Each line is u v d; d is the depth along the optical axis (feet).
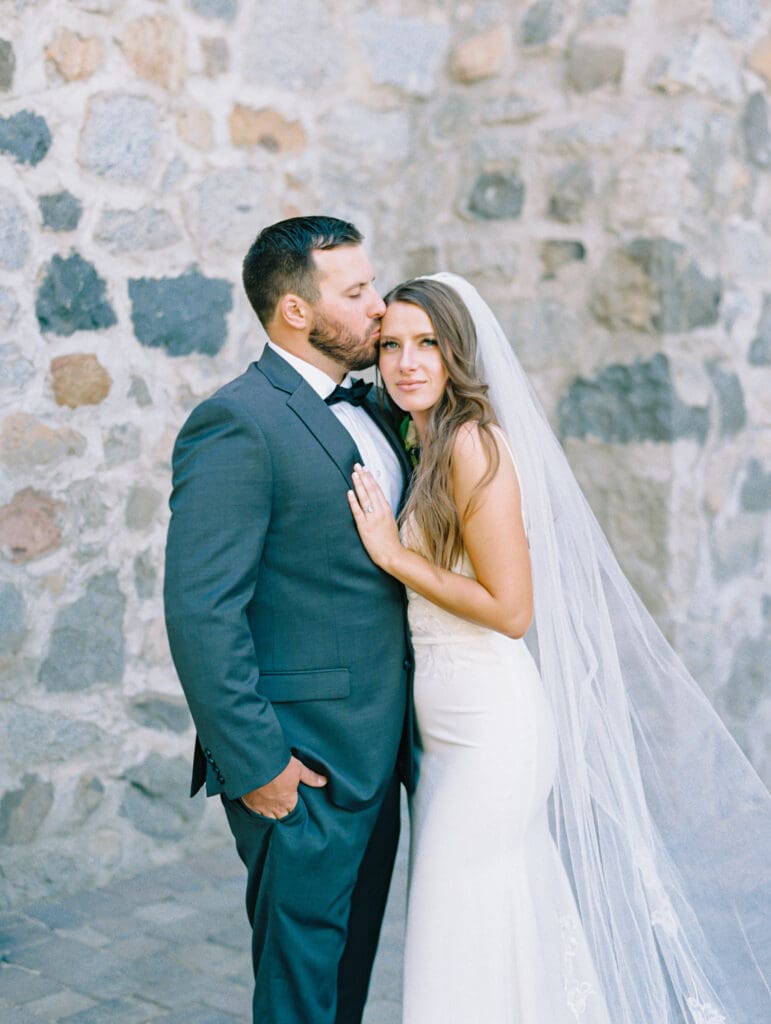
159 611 11.82
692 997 7.42
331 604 6.93
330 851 6.84
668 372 12.49
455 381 7.08
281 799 6.66
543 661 7.46
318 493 6.83
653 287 12.48
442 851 6.94
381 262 14.23
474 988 6.84
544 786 7.13
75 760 11.21
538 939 7.00
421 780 7.27
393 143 14.06
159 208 11.64
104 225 11.21
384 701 7.06
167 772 11.91
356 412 7.50
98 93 11.07
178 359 11.90
